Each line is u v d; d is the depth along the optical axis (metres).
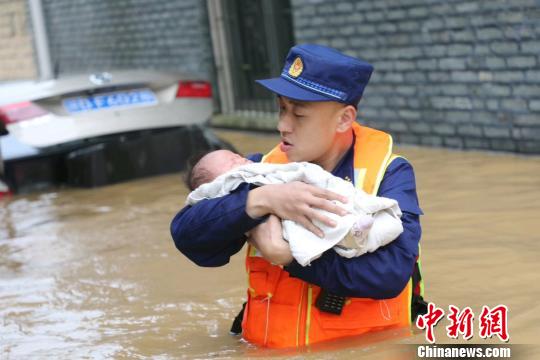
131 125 10.86
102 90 10.88
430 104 11.30
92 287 6.89
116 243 8.20
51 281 7.18
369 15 11.87
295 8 13.14
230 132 15.12
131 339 5.47
